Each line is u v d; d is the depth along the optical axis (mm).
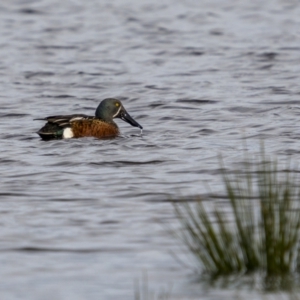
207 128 19344
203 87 24828
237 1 43875
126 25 37438
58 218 12492
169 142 17891
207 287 9750
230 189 10914
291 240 10031
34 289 9836
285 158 15914
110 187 14242
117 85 25562
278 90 24109
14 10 41406
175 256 10758
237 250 10227
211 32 35594
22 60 30000
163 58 30188
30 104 23062
